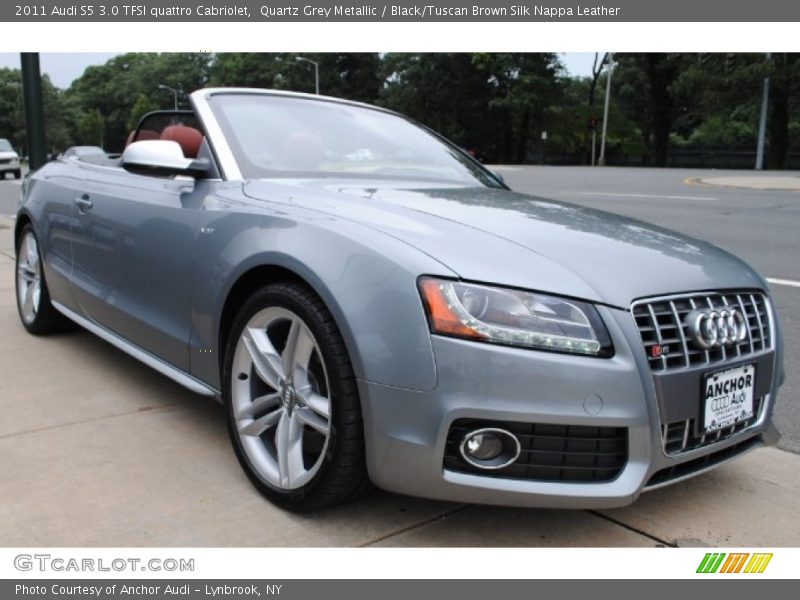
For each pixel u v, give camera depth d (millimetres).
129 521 2439
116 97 104938
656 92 54188
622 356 2115
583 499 2105
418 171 3623
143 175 3479
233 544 2324
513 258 2221
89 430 3184
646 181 21203
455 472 2127
